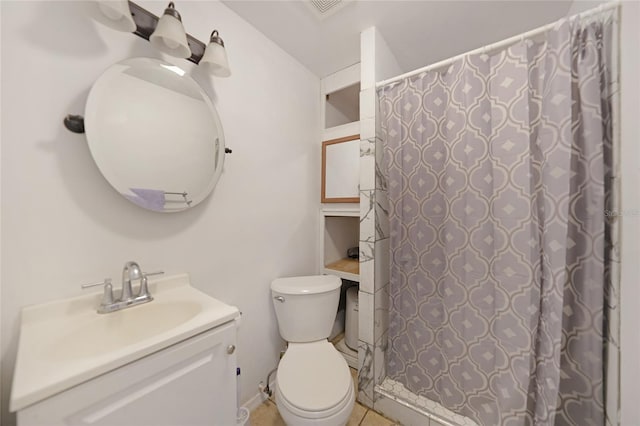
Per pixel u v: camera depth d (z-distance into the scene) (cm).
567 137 87
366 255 137
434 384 125
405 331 135
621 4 78
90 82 79
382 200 142
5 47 66
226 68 102
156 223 96
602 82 85
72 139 76
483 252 108
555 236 90
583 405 87
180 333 64
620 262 77
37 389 45
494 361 105
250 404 133
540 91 96
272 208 147
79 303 76
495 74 105
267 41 143
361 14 127
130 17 74
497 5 120
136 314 81
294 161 163
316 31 139
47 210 72
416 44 151
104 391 53
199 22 108
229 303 123
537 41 99
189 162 104
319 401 95
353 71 171
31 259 69
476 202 110
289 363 119
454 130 116
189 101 104
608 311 82
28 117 69
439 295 124
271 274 147
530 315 96
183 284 102
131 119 87
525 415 96
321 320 139
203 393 71
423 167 129
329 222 194
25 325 67
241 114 128
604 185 83
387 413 129
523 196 98
